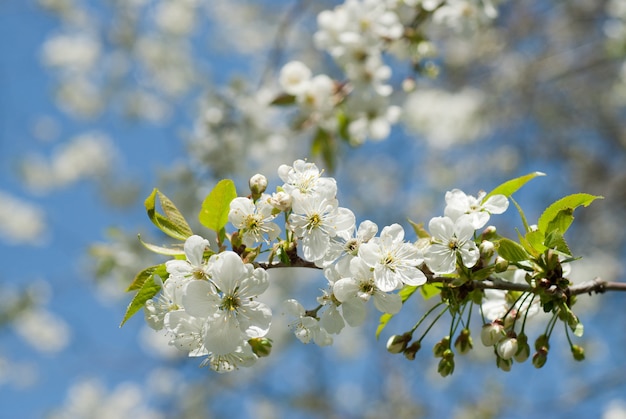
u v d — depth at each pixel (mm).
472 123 9031
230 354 2266
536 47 10031
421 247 2416
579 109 10211
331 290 2354
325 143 5152
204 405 9555
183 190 6027
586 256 9336
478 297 2438
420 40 4945
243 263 2219
